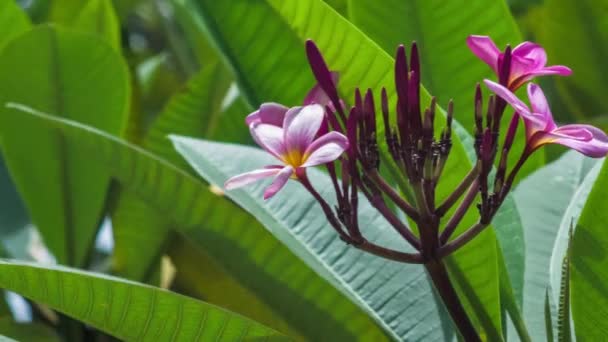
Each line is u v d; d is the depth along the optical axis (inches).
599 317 48.6
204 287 62.9
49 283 48.2
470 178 47.1
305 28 52.1
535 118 45.6
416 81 46.8
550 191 58.6
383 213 47.2
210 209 54.9
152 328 49.2
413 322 52.6
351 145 46.8
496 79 59.7
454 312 48.1
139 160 54.6
